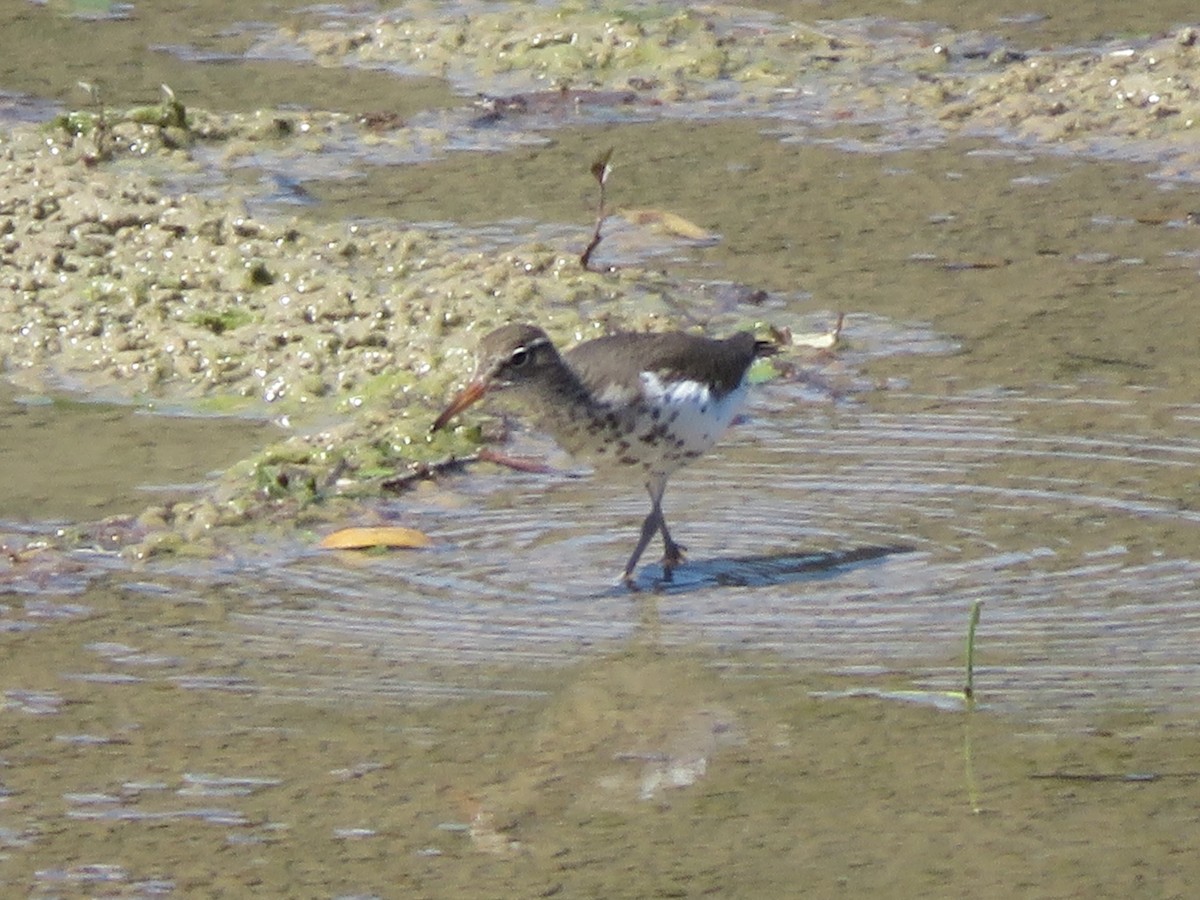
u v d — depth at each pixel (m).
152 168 18.22
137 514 12.45
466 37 21.61
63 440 13.66
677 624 11.08
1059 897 8.41
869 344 15.00
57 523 12.35
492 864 8.74
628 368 11.75
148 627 11.02
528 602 11.42
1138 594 11.23
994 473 12.91
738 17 22.09
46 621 11.09
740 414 13.95
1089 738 9.73
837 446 13.43
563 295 15.61
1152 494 12.53
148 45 21.75
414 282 15.80
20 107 19.70
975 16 22.23
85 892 8.52
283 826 9.05
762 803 9.23
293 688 10.35
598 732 9.91
